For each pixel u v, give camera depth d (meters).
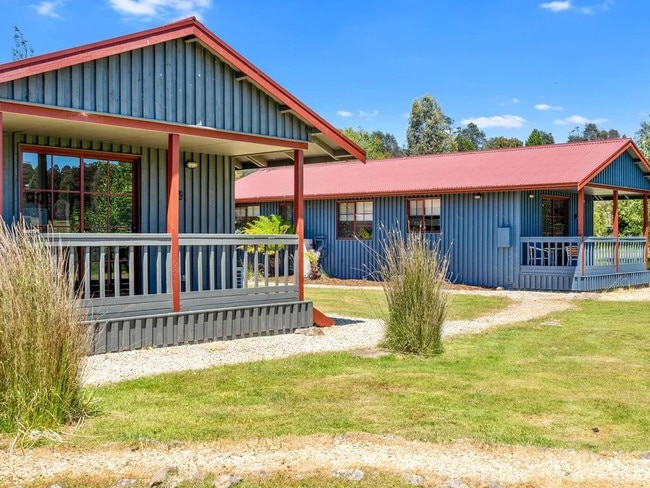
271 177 24.45
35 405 4.67
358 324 10.70
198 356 7.61
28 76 7.08
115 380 6.31
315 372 6.85
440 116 65.31
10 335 4.67
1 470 4.02
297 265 9.83
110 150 9.55
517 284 17.31
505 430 4.92
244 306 9.04
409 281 8.02
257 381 6.41
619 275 18.03
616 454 4.38
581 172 16.50
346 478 3.93
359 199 20.44
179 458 4.23
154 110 8.22
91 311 7.47
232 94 9.08
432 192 18.30
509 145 57.66
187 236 8.54
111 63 7.80
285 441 4.55
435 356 7.83
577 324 10.84
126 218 9.86
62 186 9.14
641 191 19.41
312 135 10.12
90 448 4.39
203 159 10.83
